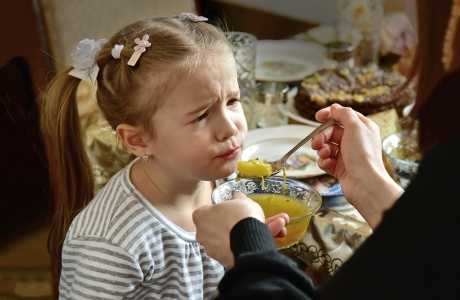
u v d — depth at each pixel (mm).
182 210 1122
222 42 1044
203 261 1130
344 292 562
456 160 532
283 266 716
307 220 1058
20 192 1613
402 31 1907
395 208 555
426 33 994
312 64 1879
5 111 1540
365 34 1853
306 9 2428
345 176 1123
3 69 1510
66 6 1582
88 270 1047
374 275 547
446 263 519
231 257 876
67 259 1106
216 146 1024
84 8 1622
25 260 1685
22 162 1581
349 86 1674
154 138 1051
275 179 1144
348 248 1193
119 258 1036
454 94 627
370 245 560
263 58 1911
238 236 809
